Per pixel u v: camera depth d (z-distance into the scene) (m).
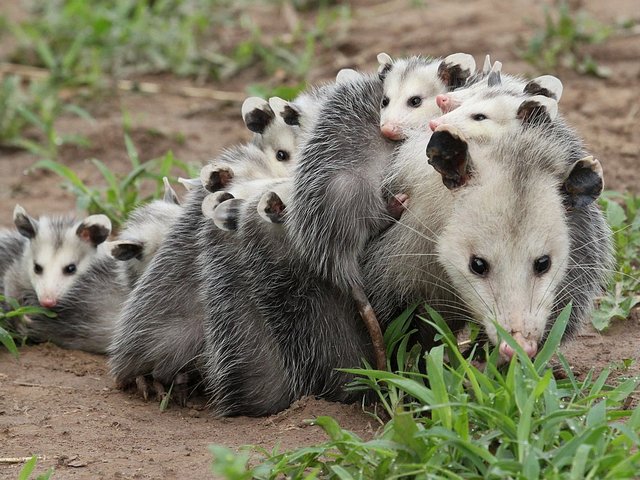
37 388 8.78
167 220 10.09
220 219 8.33
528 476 5.65
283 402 8.45
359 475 6.13
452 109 8.34
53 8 20.02
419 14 18.39
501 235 7.14
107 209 11.96
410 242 7.82
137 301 9.05
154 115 15.67
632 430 6.05
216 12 19.62
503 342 6.92
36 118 14.70
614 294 9.29
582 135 13.16
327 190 7.92
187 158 13.98
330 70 16.48
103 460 7.11
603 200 9.95
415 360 7.93
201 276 8.75
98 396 8.73
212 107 15.85
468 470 5.99
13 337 10.12
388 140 8.23
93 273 10.61
